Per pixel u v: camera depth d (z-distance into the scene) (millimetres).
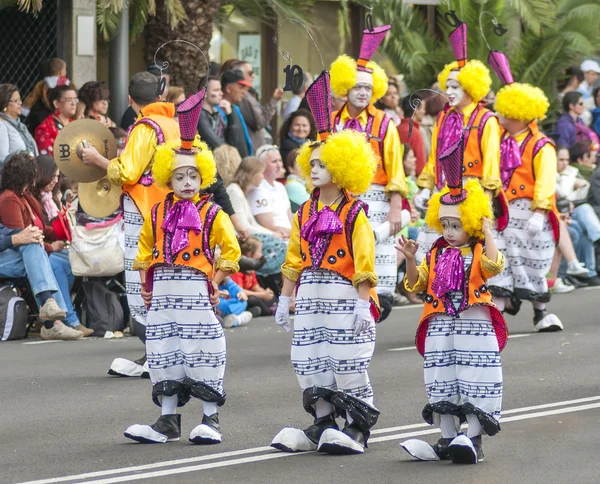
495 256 14367
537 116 24406
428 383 14703
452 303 14508
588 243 33750
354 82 22094
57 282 24828
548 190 24391
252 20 39312
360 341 14766
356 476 13828
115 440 15727
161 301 15578
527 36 38812
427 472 14031
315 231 14781
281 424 16703
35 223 24656
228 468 14203
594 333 25219
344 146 14633
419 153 31484
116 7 30094
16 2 32062
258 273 27938
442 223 14703
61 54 34000
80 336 24531
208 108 28625
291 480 13641
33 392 18891
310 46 40531
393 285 22906
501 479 13703
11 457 14773
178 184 15617
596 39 39219
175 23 31672
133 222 18609
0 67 33656
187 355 15492
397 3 39156
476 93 23156
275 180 29641
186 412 17453
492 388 14445
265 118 31359
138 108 19641
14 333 24344
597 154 35219
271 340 24312
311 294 14883
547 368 21016
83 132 19484
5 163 24656
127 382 19734
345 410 14945
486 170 22719
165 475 13859
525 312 28734
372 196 22453
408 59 39125
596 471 14102
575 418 17031
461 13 38750
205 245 15586
